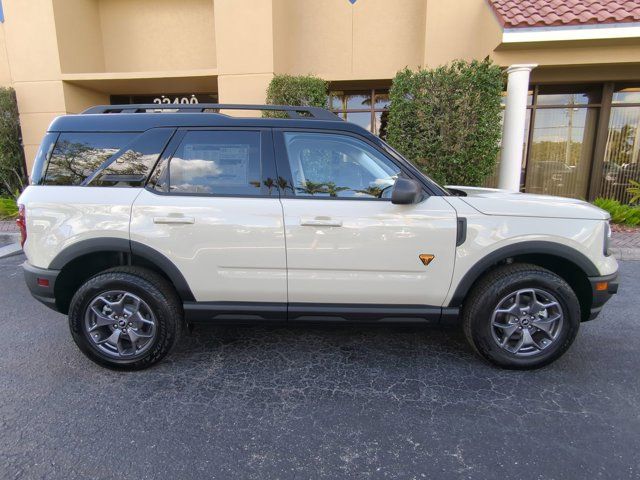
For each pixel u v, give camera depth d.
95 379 3.13
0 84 9.93
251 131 3.17
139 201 3.06
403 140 7.49
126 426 2.61
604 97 9.44
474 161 7.28
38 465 2.28
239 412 2.75
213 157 3.15
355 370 3.27
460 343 3.71
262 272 3.09
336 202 3.06
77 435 2.52
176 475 2.22
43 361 3.39
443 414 2.72
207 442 2.47
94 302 3.11
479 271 3.06
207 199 3.07
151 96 11.08
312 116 3.60
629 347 3.61
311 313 3.17
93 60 10.22
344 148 3.18
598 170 9.82
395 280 3.09
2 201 8.76
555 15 7.53
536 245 3.03
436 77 7.09
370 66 9.76
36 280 3.12
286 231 3.02
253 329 4.00
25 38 9.09
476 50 8.73
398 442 2.47
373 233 3.01
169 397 2.91
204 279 3.10
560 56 8.04
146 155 3.14
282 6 9.19
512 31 7.45
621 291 4.96
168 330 3.15
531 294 3.09
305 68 9.88
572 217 3.07
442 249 3.03
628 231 7.54
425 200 3.08
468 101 7.02
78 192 3.11
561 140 9.91
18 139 9.59
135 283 3.06
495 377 3.15
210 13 10.19
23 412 2.74
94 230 3.05
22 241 3.22
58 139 3.19
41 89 9.27
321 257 3.05
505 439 2.49
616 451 2.39
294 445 2.45
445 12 8.64
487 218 3.04
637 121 9.58
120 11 10.38
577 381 3.10
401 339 3.79
